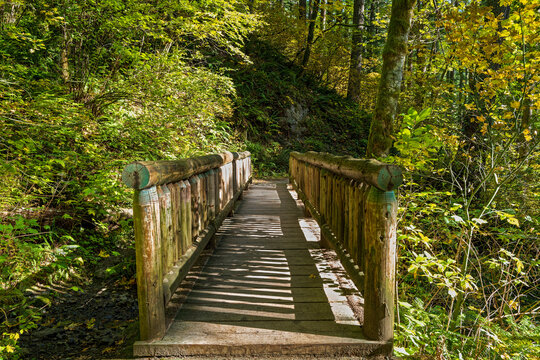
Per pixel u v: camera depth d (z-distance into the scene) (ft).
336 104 56.13
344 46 54.49
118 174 16.40
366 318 7.07
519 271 10.64
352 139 53.16
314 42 53.67
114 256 14.42
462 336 9.39
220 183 14.66
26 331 9.64
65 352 9.03
